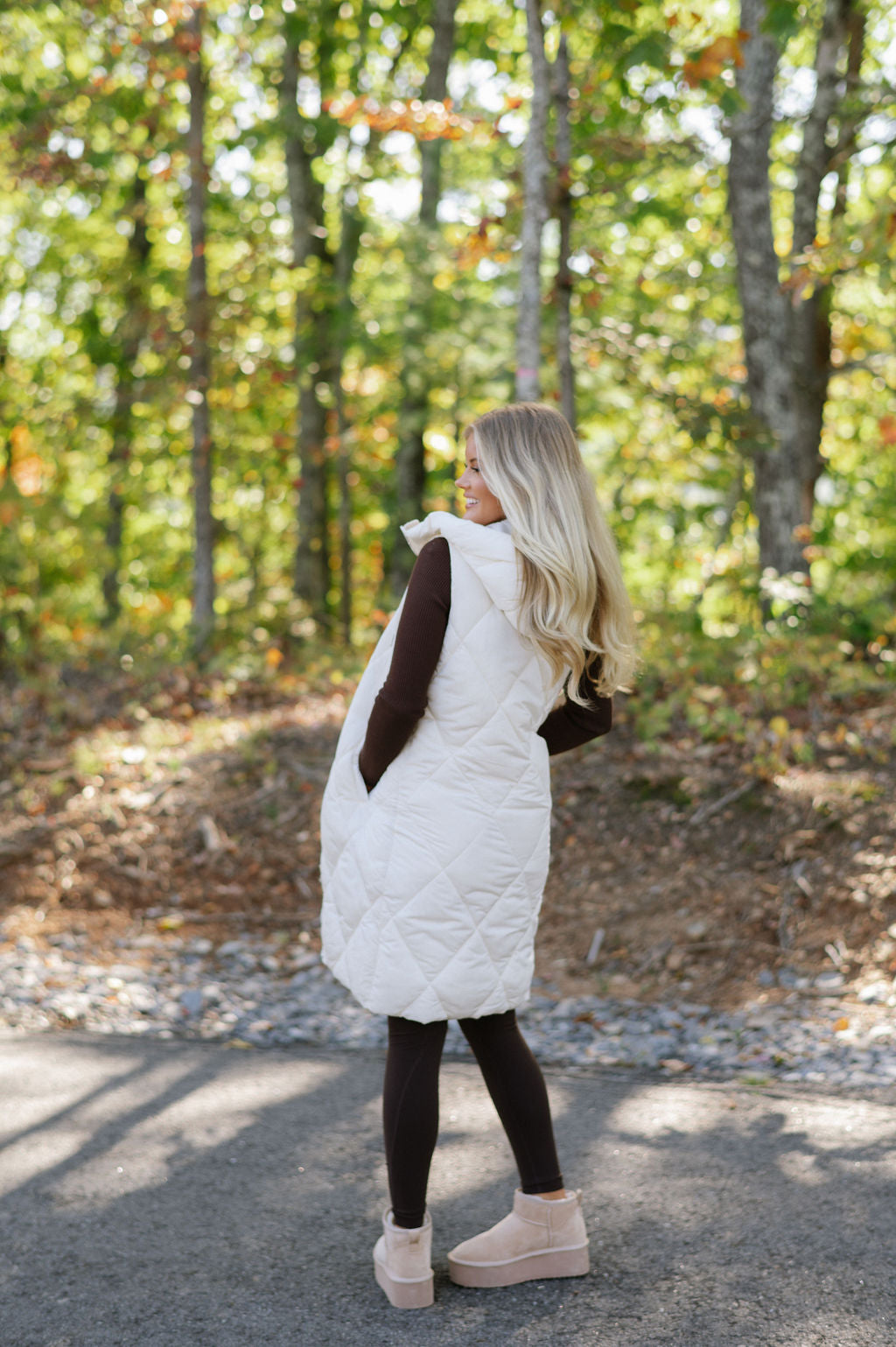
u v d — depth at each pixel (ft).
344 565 43.09
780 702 20.16
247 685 24.79
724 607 36.40
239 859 17.54
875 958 13.75
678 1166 9.14
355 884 7.39
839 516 48.85
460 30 40.81
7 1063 11.30
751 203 26.35
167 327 28.50
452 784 7.20
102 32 26.89
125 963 14.62
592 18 22.11
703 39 19.03
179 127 37.42
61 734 21.70
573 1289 7.40
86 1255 7.82
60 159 28.17
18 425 40.96
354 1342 6.84
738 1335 6.80
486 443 7.34
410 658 7.07
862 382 41.14
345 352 40.01
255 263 29.96
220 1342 6.83
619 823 17.48
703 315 38.60
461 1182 8.98
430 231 31.63
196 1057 11.69
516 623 7.15
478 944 7.29
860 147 29.76
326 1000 13.66
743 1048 12.01
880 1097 10.43
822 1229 8.03
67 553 30.99
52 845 17.69
